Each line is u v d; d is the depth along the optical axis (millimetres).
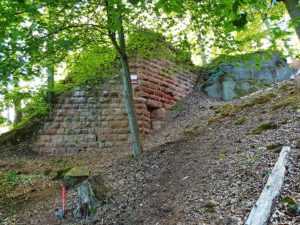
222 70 18266
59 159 12578
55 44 7691
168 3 3982
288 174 5070
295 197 4465
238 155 6789
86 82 14742
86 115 14242
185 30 9312
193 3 6266
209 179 6051
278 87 13258
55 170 10883
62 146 13602
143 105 14727
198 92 18234
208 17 7676
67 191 8117
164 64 16703
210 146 8242
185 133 11641
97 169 9562
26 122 15203
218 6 4691
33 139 13930
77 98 14531
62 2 7094
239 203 4785
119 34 10109
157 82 15984
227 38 7941
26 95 11117
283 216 4102
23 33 6750
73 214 6199
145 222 5117
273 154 6113
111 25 6406
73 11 7941
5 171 10812
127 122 14242
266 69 18109
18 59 6711
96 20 9000
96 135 13922
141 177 7344
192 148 8539
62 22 8305
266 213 4074
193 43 9539
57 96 14672
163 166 7684
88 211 5965
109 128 14109
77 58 11023
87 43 9359
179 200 5555
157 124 15242
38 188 9047
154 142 12453
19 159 12555
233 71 18094
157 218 5133
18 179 9711
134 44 11328
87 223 5598
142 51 12195
